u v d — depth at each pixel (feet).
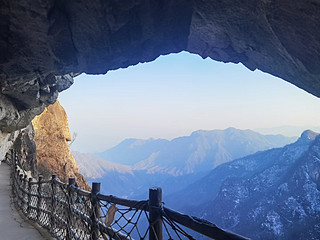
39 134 71.87
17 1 19.30
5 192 32.91
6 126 36.73
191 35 31.94
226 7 25.80
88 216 10.86
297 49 25.20
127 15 24.16
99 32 24.79
